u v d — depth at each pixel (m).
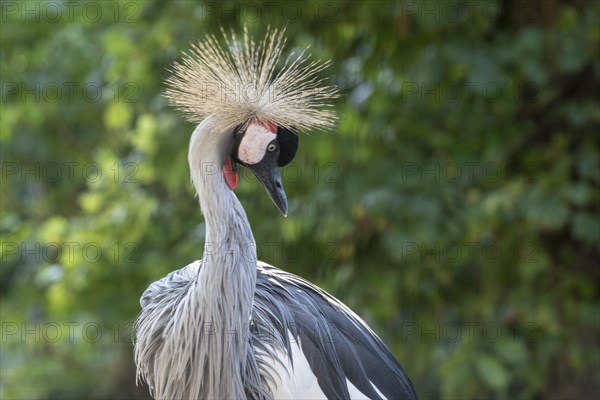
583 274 10.25
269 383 5.60
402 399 5.92
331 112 7.18
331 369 5.63
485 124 9.94
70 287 11.09
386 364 5.98
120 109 11.15
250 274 5.45
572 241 10.35
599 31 9.23
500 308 10.52
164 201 11.60
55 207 15.08
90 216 11.90
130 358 15.95
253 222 10.21
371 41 10.38
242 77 5.61
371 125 10.08
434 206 9.18
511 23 10.27
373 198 9.29
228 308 5.36
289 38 9.95
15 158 14.25
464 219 9.35
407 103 9.99
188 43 10.04
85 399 16.55
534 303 9.82
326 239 10.12
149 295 6.12
